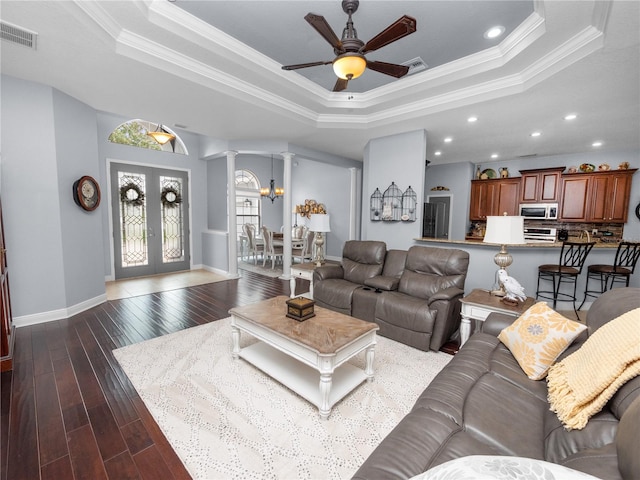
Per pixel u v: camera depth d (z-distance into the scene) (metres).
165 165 6.10
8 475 1.43
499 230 2.40
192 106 3.73
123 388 2.14
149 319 3.52
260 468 1.50
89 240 3.82
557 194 5.91
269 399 2.03
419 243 4.53
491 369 1.68
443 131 4.54
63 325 3.26
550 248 3.76
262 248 7.84
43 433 1.70
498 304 2.40
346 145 5.74
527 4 2.24
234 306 4.09
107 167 5.32
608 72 2.65
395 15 2.40
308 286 5.26
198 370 2.39
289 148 5.59
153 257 6.05
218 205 6.72
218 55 2.88
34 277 3.23
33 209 3.17
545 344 1.62
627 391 1.06
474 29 2.57
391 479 0.96
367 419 1.86
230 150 5.68
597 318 1.56
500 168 6.81
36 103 3.11
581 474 0.60
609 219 5.46
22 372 2.33
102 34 2.35
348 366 2.36
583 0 1.99
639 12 1.90
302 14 2.44
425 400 1.41
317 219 4.14
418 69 3.30
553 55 2.64
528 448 1.12
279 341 2.13
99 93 3.36
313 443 1.66
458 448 1.08
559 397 1.30
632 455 0.76
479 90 3.36
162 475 1.45
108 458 1.54
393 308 2.97
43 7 1.99
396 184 4.78
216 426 1.78
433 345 2.74
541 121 4.02
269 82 3.46
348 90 3.95
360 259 3.95
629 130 4.38
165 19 2.44
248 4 2.33
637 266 3.86
